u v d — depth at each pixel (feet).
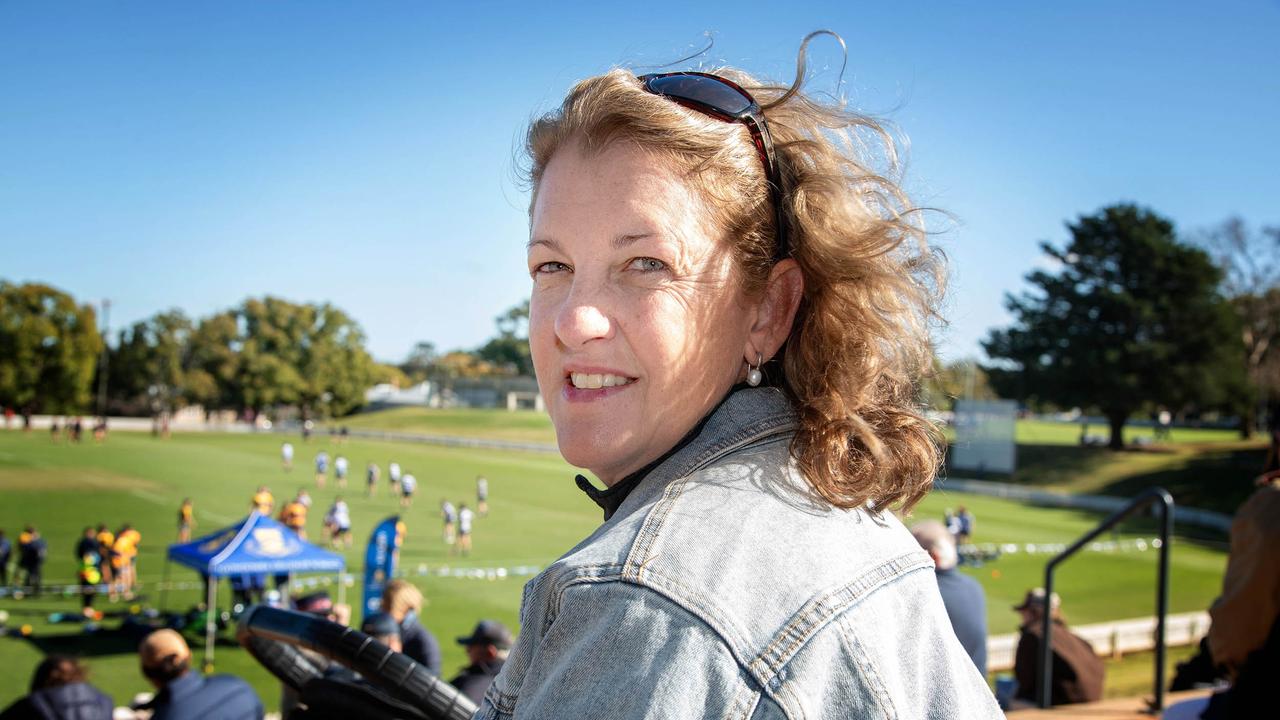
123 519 131.03
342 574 64.34
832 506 2.92
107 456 228.02
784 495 2.88
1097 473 214.48
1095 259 224.74
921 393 3.91
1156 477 202.90
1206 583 102.27
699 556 2.58
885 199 3.98
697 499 2.81
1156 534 150.71
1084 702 20.49
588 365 3.11
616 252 3.13
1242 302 222.28
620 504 3.34
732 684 2.35
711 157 3.23
